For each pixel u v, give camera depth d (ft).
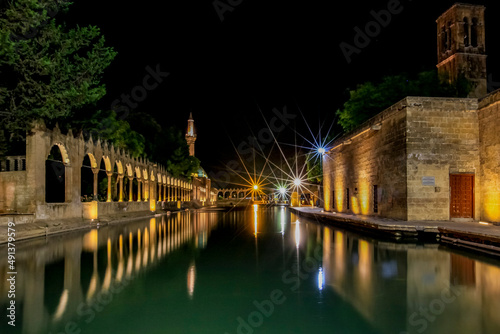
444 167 63.98
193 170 218.18
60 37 60.59
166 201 160.66
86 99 65.26
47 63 54.95
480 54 102.42
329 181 124.88
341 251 43.55
